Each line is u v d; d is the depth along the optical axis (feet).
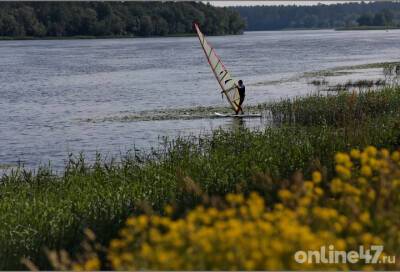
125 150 200.44
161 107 300.61
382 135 105.40
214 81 435.53
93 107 313.12
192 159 130.21
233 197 56.08
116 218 88.02
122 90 391.86
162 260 46.93
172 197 87.40
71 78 489.26
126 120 261.24
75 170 139.85
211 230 48.03
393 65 502.79
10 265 77.61
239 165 107.04
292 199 58.13
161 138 217.15
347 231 55.62
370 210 57.41
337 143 105.81
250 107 276.62
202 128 232.53
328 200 61.72
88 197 105.70
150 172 121.80
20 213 99.66
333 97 227.61
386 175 60.49
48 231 87.45
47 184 130.52
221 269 47.16
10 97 370.12
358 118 150.10
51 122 266.57
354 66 527.40
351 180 65.26
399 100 206.90
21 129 250.98
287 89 359.87
